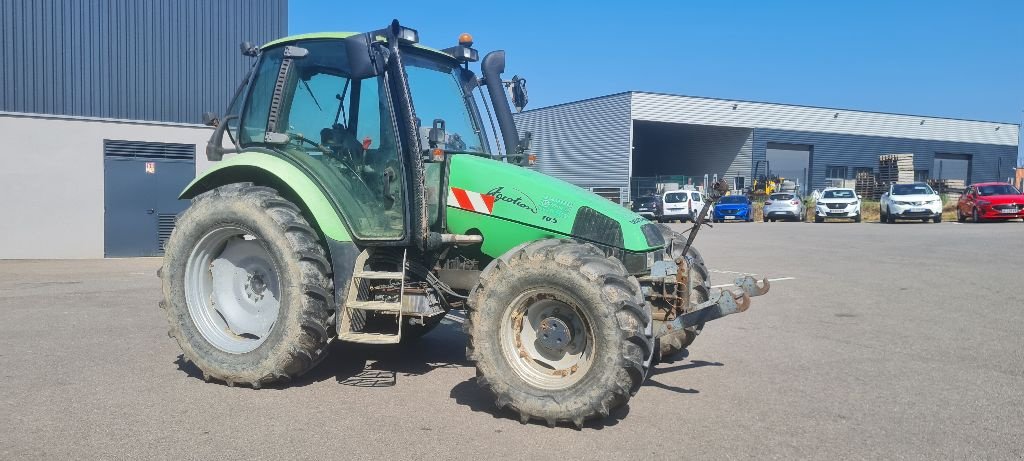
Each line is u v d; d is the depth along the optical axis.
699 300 6.04
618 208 5.25
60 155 15.64
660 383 5.67
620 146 46.44
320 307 5.20
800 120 50.78
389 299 5.32
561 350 4.68
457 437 4.39
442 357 6.42
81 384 5.41
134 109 17.80
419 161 5.14
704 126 48.31
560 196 5.19
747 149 49.69
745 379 5.80
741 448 4.27
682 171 54.56
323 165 5.61
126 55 17.70
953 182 46.12
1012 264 13.42
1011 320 8.20
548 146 51.94
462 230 5.47
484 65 6.40
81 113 17.19
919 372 6.01
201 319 5.63
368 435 4.40
